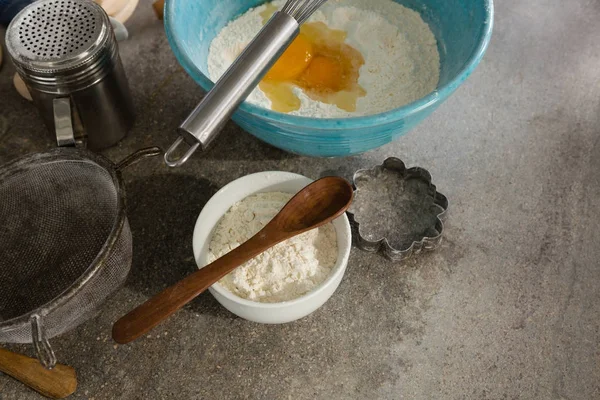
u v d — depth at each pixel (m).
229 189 0.56
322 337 0.56
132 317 0.50
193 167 0.64
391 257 0.58
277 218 0.53
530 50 0.72
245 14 0.66
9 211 0.57
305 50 0.64
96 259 0.50
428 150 0.65
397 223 0.60
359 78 0.64
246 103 0.50
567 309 0.57
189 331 0.56
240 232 0.56
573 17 0.74
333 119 0.49
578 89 0.69
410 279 0.58
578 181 0.63
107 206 0.57
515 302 0.57
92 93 0.58
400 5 0.66
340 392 0.53
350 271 0.58
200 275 0.51
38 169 0.56
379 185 0.62
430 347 0.55
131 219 0.61
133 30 0.73
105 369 0.55
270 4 0.67
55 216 0.58
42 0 0.58
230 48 0.64
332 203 0.54
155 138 0.66
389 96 0.62
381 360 0.55
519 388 0.54
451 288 0.58
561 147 0.65
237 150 0.65
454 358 0.55
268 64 0.51
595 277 0.58
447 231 0.60
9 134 0.66
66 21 0.57
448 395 0.53
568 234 0.60
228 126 0.66
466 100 0.68
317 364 0.55
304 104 0.61
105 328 0.56
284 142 0.55
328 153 0.57
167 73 0.70
